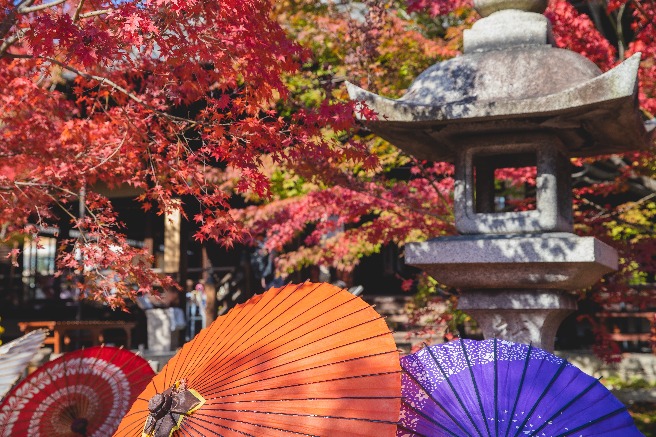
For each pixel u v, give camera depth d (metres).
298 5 8.77
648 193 7.94
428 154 5.24
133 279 5.25
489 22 4.70
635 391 9.81
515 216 4.51
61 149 5.82
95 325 12.14
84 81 5.55
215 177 8.30
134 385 3.95
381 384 2.34
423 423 2.49
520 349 2.76
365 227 7.59
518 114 4.11
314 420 2.26
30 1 4.65
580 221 7.05
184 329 12.88
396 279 14.95
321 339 2.53
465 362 2.71
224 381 2.48
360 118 4.42
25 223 6.05
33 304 15.27
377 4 6.71
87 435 3.78
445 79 4.47
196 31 4.01
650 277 11.04
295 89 8.33
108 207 5.80
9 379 3.12
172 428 2.40
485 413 2.47
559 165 4.69
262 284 13.99
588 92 3.93
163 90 5.29
